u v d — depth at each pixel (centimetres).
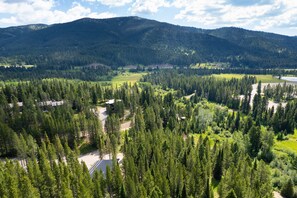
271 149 12488
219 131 15488
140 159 8481
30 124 12350
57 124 11812
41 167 8044
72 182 7175
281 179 9444
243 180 7519
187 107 17788
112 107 17088
